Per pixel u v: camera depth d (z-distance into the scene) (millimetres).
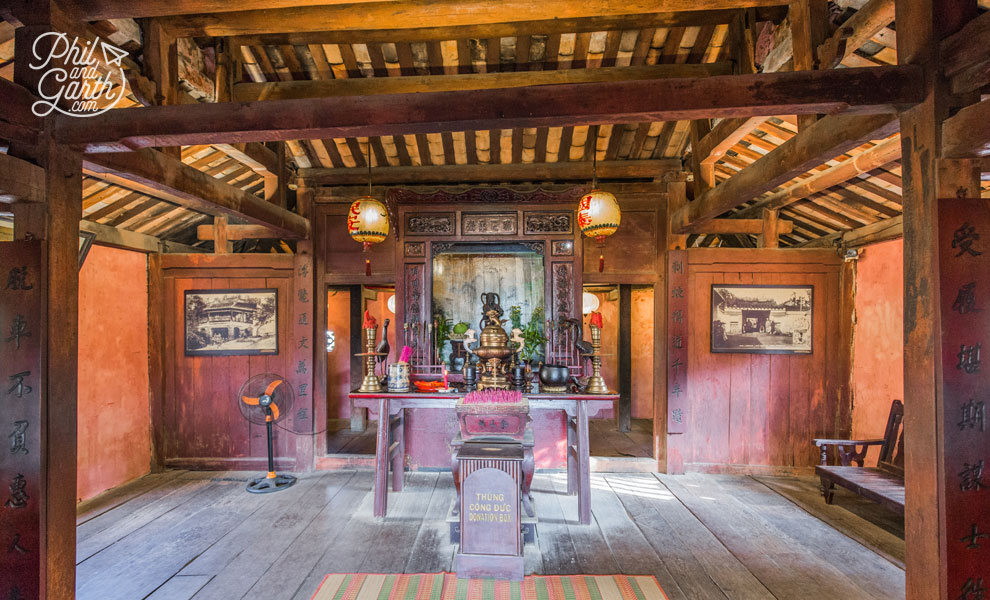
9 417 2369
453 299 5496
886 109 2262
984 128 1893
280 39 3883
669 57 4105
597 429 7609
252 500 4520
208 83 3789
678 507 4367
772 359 5301
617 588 3045
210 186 3551
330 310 8406
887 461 4492
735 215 6137
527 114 2406
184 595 2973
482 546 3166
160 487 4879
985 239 2057
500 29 3771
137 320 5262
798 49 2820
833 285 5285
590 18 3678
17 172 2285
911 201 2229
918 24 2209
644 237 5418
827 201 5012
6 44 2811
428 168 5492
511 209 5172
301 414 5406
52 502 2398
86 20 2662
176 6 2600
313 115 2465
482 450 3365
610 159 5414
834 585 3092
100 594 2982
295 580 3133
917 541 2188
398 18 3154
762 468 5254
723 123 3965
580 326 5062
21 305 2385
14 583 2354
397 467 4723
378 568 3285
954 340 2059
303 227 5297
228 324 5438
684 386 5273
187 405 5441
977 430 2049
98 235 4613
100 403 4730
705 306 5332
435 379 5062
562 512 4246
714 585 3088
